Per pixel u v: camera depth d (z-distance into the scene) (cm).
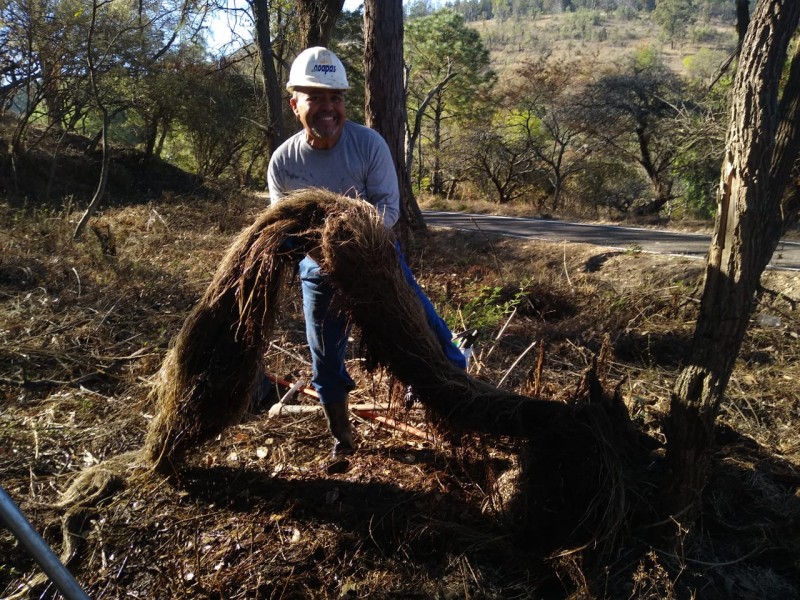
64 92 1731
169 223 1272
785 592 261
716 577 264
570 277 841
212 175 2692
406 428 361
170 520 297
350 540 282
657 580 255
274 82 1515
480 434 294
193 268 841
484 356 501
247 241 295
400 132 802
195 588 261
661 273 812
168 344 502
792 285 707
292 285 320
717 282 254
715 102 1750
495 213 2158
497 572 267
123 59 1852
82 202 1766
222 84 2483
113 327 544
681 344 545
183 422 308
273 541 283
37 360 466
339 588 260
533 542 282
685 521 267
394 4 772
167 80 2130
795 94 250
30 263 739
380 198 328
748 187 245
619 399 311
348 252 270
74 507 302
